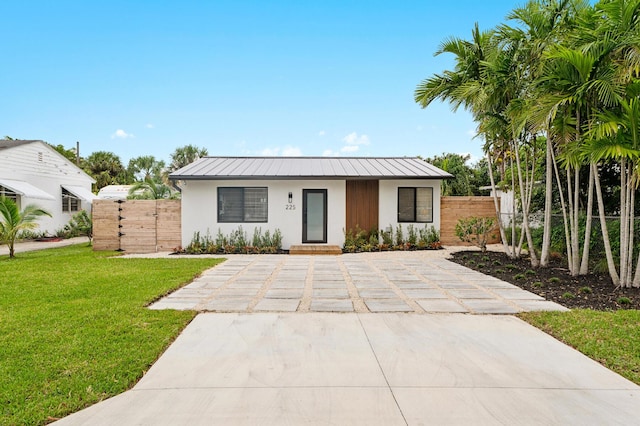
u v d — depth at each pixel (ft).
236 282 25.00
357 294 21.57
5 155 58.08
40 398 9.82
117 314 16.92
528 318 16.67
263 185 44.16
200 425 8.71
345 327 15.58
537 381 10.87
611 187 34.88
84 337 14.07
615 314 17.02
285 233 44.50
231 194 44.21
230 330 15.16
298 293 21.77
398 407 9.46
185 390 10.33
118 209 44.98
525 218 31.78
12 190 56.18
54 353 12.60
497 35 29.71
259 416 9.07
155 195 57.67
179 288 23.07
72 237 68.59
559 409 9.40
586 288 21.70
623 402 9.76
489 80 30.55
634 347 13.19
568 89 23.11
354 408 9.40
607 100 21.72
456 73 33.73
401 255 39.42
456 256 37.99
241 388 10.43
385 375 11.21
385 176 43.50
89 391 10.15
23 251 47.70
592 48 21.81
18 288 22.53
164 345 13.44
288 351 13.01
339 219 44.93
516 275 26.16
